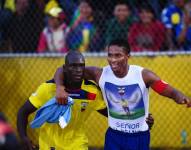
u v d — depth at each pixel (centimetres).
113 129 1576
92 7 2308
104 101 1584
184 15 2284
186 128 2159
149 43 2245
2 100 2269
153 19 2261
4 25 2334
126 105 1548
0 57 2258
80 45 2286
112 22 2264
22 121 1577
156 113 2159
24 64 2244
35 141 2194
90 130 2189
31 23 2322
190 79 2155
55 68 2217
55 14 2270
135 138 1561
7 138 983
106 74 1554
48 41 2303
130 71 1533
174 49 2277
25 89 2245
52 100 1541
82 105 1569
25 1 2328
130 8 2294
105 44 2267
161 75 2158
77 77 1523
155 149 2175
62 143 1580
